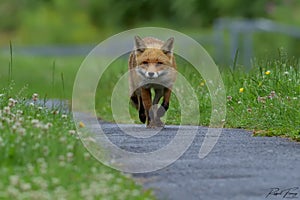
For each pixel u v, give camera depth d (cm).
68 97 3222
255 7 6562
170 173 1420
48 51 7181
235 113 2158
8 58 5719
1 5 8838
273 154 1598
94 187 1253
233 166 1471
